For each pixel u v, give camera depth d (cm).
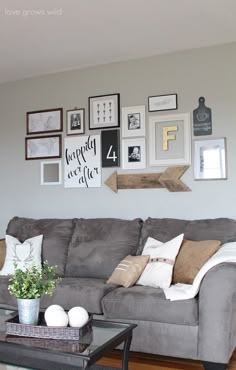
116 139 405
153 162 390
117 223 366
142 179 393
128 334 219
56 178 433
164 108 388
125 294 276
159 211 387
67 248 373
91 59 404
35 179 444
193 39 359
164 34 347
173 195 382
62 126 432
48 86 441
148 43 366
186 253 303
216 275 248
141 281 303
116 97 409
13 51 378
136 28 334
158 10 302
